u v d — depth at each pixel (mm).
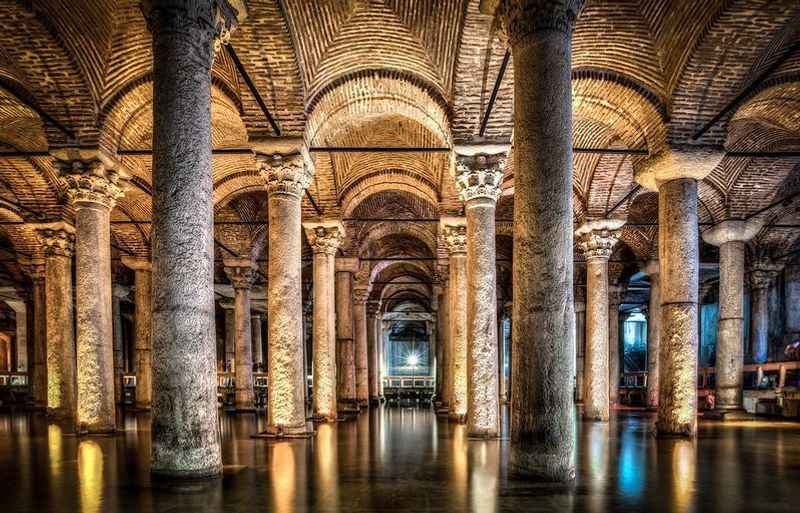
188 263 6137
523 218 6523
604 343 16328
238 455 8656
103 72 11047
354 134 15422
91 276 11422
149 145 13469
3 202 16719
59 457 8297
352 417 18188
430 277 31766
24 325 30891
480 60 10656
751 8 9719
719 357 16406
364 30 10820
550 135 6441
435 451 9109
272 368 11102
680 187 11188
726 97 10953
